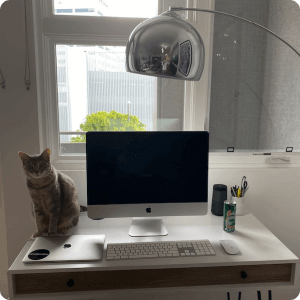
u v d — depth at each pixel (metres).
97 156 1.27
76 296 1.06
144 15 1.57
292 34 1.60
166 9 1.57
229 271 1.11
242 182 1.66
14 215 1.55
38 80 1.51
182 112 1.67
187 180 1.33
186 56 0.78
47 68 1.54
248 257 1.10
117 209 1.30
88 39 1.54
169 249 1.13
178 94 1.65
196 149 1.31
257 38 1.59
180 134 1.30
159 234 1.27
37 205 1.26
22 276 1.05
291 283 1.12
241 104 1.65
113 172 1.29
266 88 1.65
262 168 1.66
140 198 1.31
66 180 1.35
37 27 1.48
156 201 1.32
